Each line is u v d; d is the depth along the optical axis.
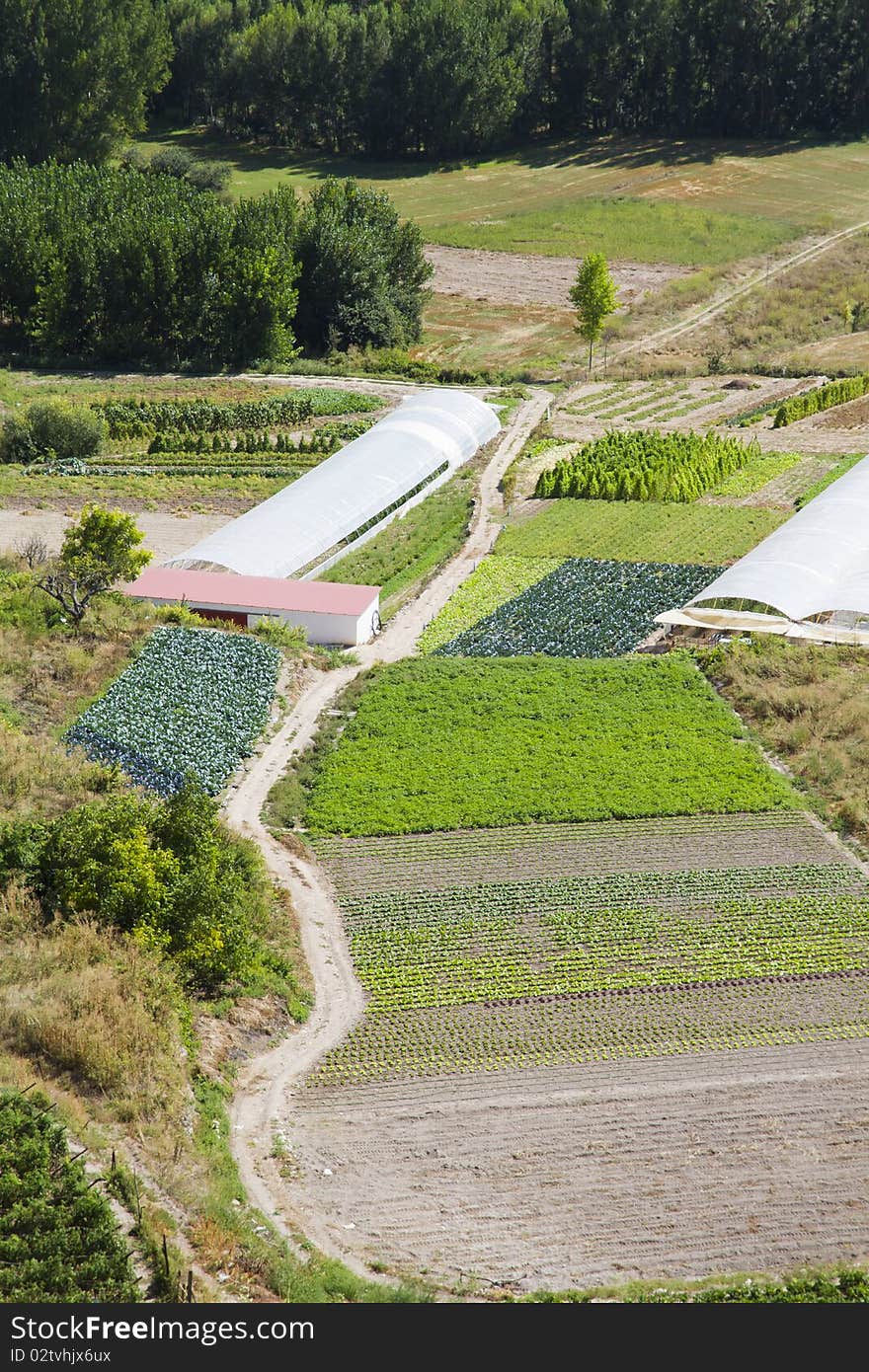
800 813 57.09
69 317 135.12
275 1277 31.97
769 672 69.62
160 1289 30.69
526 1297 32.12
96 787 54.44
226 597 75.50
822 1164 37.19
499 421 118.50
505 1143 38.00
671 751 61.97
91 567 69.81
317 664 71.38
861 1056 41.97
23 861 45.28
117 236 133.75
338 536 88.44
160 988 41.16
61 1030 38.06
